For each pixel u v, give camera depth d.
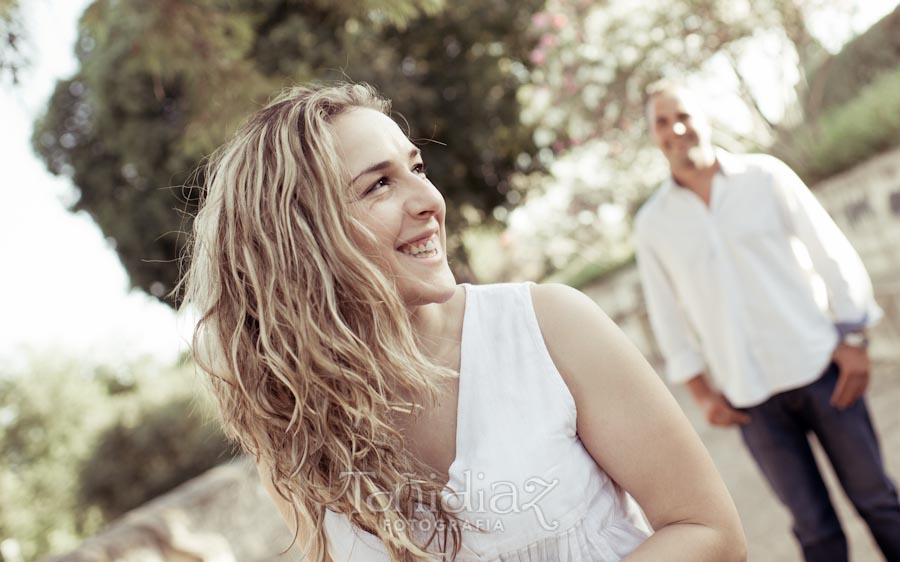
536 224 17.06
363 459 1.07
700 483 1.01
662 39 8.05
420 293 1.06
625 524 1.08
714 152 2.41
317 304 1.03
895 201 5.56
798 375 2.27
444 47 10.27
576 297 1.08
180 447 13.59
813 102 7.49
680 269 2.48
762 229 2.32
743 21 7.51
